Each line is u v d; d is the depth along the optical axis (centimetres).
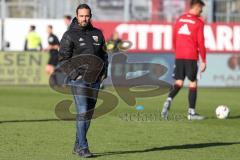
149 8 10394
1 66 8575
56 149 3547
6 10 10250
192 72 4978
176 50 5031
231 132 4353
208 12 9831
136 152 3484
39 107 5859
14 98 6819
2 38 9325
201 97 7269
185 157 3341
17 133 4153
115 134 4175
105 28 9175
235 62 8875
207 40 9094
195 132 4319
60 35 9488
